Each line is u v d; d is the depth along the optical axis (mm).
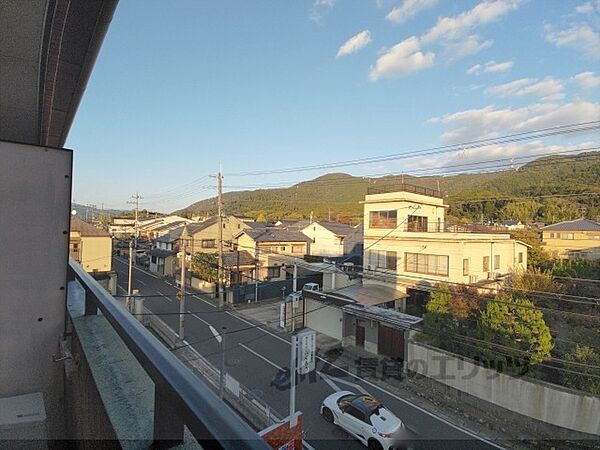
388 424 6312
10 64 1971
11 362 1568
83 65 2000
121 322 842
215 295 17219
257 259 18703
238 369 9172
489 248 12367
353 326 11539
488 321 7855
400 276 12164
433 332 8820
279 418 6930
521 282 9742
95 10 1499
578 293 8898
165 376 561
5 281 1557
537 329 7164
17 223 1581
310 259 19453
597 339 6898
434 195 14688
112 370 1102
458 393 7941
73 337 1610
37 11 1505
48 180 1646
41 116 2785
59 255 1675
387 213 13508
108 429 829
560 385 6711
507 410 7176
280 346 10898
